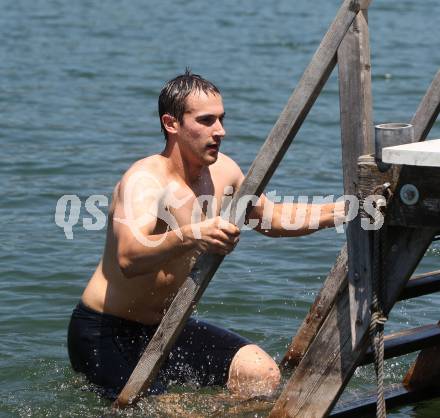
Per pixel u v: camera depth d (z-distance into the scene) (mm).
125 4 71188
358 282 11633
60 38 56250
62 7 68875
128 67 47719
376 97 40531
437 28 59719
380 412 11430
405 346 13289
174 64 48625
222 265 21125
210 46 53969
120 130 34938
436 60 49062
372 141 11492
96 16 65312
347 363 12039
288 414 12516
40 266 20984
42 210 25141
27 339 17250
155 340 13430
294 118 12016
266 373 14305
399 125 11211
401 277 11375
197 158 13945
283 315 18422
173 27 61000
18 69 46531
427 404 14766
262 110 38219
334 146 32219
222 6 70250
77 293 19547
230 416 13570
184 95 13758
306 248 22297
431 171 10820
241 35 57625
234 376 14336
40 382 15344
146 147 32469
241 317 18312
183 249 12719
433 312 18562
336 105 39031
